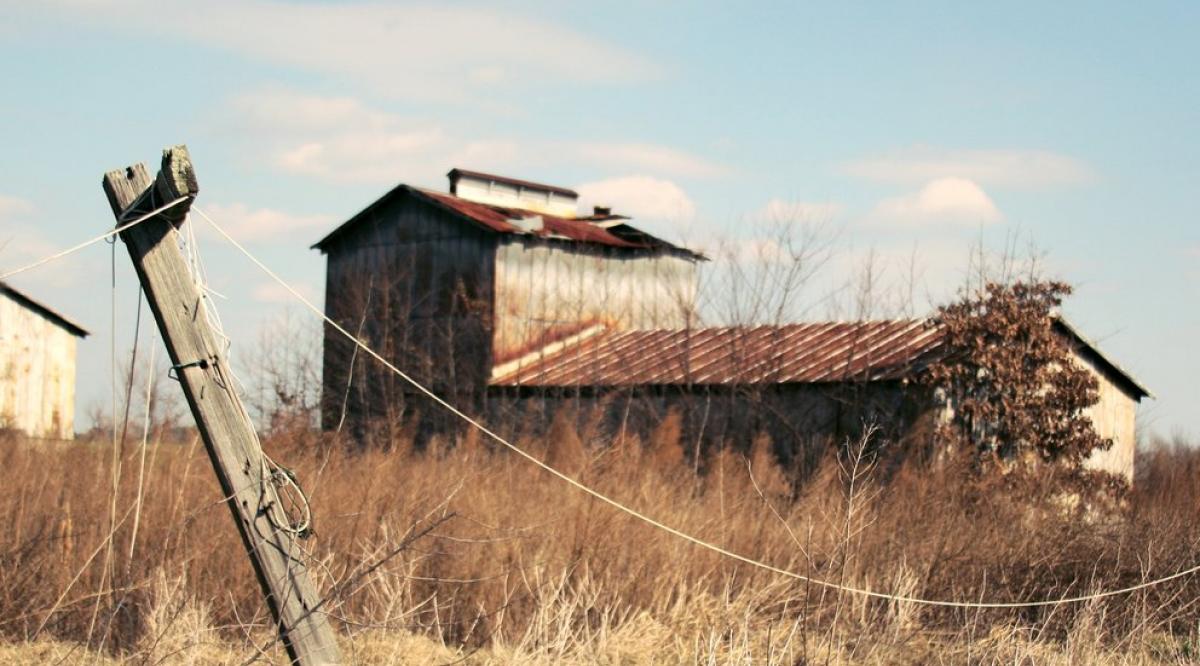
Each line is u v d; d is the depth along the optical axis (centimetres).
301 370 2377
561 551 1080
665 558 1120
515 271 3119
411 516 1088
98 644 835
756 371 2438
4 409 3228
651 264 3434
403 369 3138
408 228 3291
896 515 1301
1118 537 1270
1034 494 1540
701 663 894
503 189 3559
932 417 2061
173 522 951
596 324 3253
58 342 3388
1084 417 2134
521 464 1650
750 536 1231
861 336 2486
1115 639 1043
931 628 1086
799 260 2759
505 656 877
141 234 638
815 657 891
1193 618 1149
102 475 1109
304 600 656
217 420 643
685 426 2503
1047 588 1186
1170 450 2138
